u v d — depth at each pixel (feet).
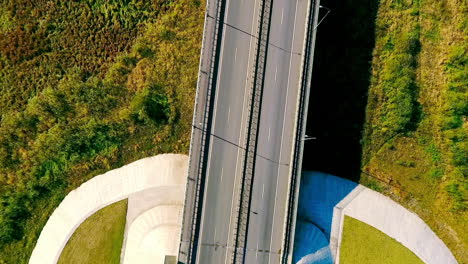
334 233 169.58
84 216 167.53
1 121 174.60
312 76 175.22
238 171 154.81
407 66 175.52
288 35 158.10
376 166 175.22
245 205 154.20
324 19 176.55
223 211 153.28
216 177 153.58
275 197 155.63
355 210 171.63
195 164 152.25
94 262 165.27
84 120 170.71
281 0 158.51
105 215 167.12
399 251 170.81
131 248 163.63
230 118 154.92
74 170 169.89
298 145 155.33
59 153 169.27
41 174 169.27
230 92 155.22
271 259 154.81
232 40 156.04
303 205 169.58
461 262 172.65
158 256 155.74
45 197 170.19
